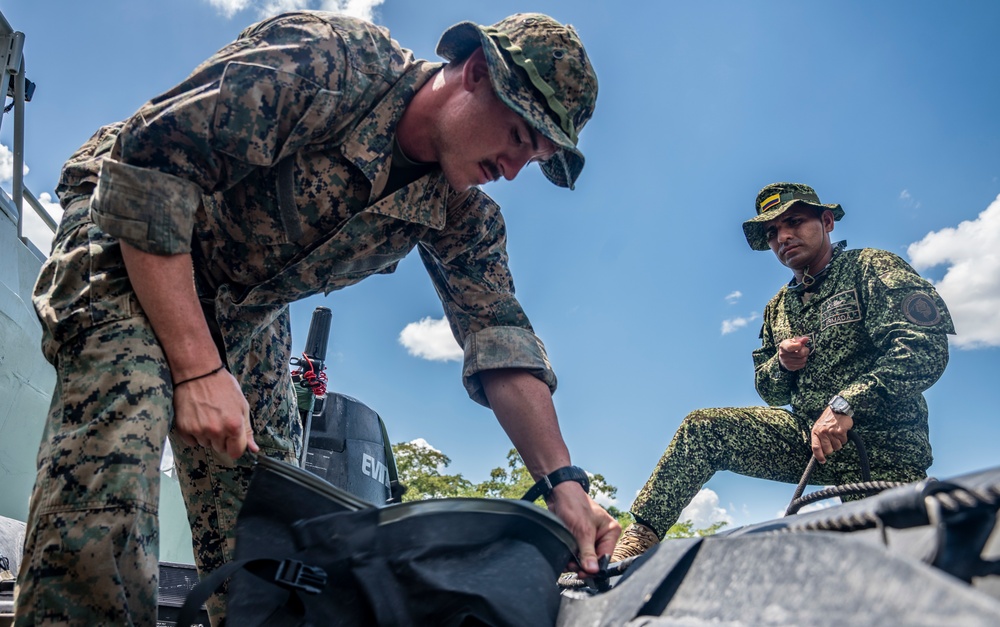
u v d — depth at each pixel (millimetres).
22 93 3699
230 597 1271
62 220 1772
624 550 3248
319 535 1237
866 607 774
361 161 1781
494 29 1822
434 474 20562
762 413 3416
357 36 1771
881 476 3105
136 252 1550
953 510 883
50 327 1574
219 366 1619
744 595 953
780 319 3633
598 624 1134
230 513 2119
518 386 2062
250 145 1608
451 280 2186
